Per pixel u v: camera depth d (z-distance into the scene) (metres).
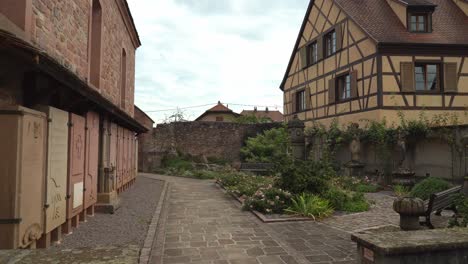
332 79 16.58
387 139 12.41
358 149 13.94
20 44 3.07
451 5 16.31
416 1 14.71
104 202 7.35
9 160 3.38
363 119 13.97
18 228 3.40
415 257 2.74
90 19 7.41
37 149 3.89
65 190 4.90
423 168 11.39
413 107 13.35
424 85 13.84
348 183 11.33
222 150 23.27
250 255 4.67
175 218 7.17
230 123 23.55
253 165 17.38
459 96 13.59
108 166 7.90
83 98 5.20
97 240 5.00
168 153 22.38
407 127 11.69
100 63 8.56
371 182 12.36
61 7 5.64
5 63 3.76
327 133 16.03
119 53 11.51
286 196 7.70
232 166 18.64
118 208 7.63
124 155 10.80
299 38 20.44
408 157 12.03
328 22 17.19
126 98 13.33
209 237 5.60
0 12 4.22
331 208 7.60
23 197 3.50
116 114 7.56
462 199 5.44
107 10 9.37
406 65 13.34
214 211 8.01
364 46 14.26
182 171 19.58
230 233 5.88
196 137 23.12
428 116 13.34
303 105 20.27
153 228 5.96
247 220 6.96
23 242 3.52
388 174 12.51
